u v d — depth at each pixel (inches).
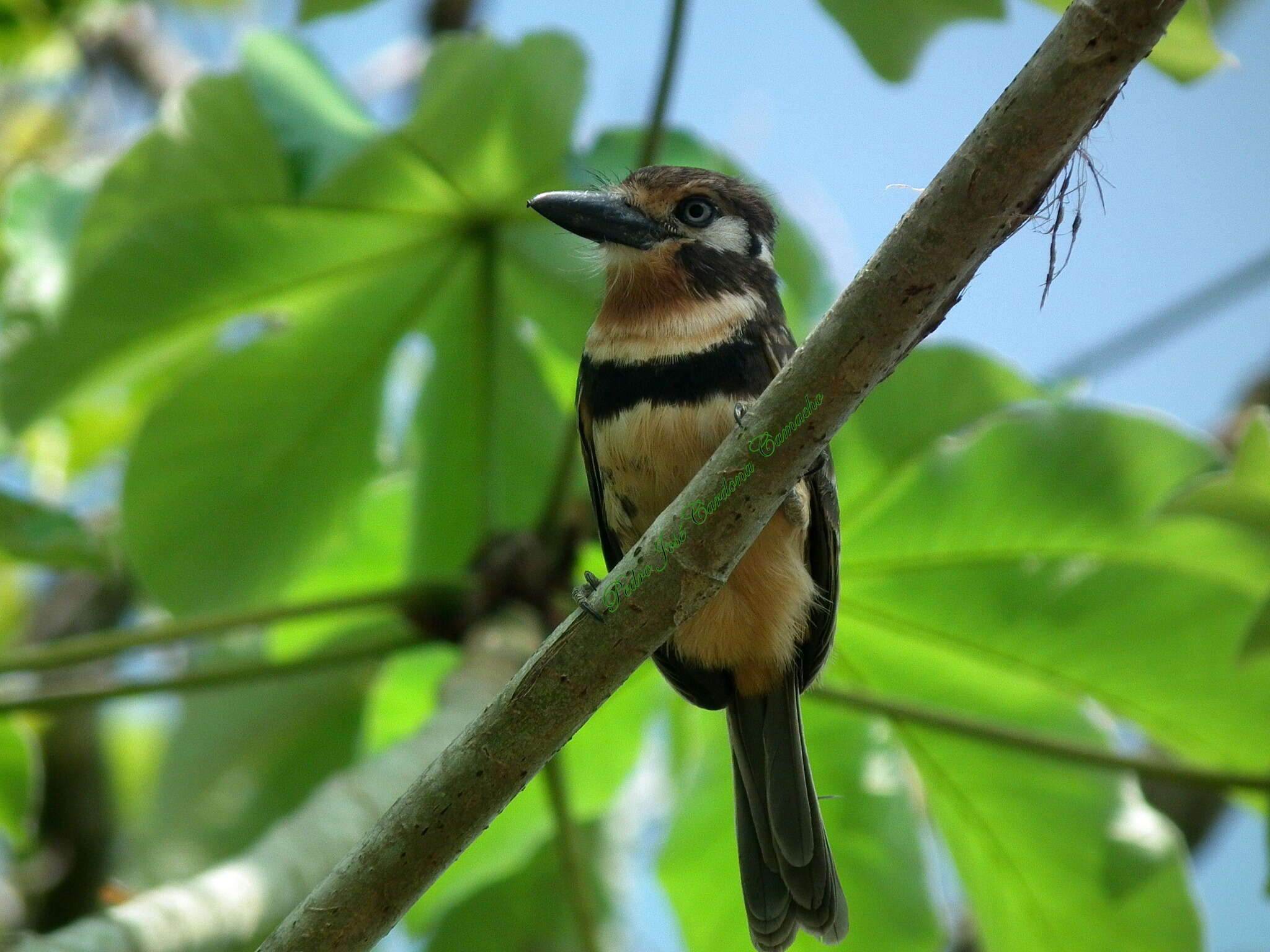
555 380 393.7
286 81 330.6
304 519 384.5
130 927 219.6
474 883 401.1
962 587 354.6
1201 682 348.2
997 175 178.1
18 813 366.9
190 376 369.7
